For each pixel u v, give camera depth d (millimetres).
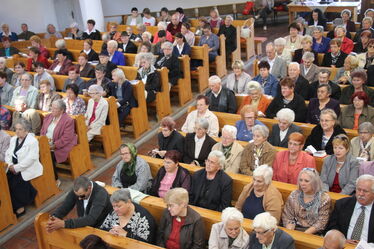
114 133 6723
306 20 12984
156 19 13008
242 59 11273
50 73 8602
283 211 3988
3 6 13328
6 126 6453
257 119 5582
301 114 5820
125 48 9672
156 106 7664
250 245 3477
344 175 4230
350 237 3668
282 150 4617
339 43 7699
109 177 6188
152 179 4758
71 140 5938
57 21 14039
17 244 4887
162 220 3824
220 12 15953
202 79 9031
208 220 3836
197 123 5023
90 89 6387
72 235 3787
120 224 3850
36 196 5473
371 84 6848
